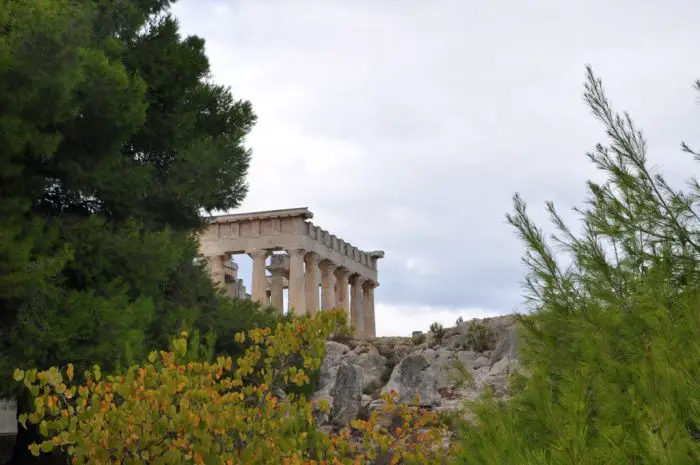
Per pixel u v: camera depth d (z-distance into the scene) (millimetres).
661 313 3422
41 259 13523
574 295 4363
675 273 4008
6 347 13586
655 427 2762
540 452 3203
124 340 14203
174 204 19906
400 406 10445
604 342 3770
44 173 16672
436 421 10016
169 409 7133
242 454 7207
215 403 7129
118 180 17391
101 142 16797
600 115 4496
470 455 4098
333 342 27984
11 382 12969
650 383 2934
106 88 15711
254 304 22406
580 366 3826
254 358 8500
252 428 7629
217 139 21109
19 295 13016
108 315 14305
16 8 13859
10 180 14875
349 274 52031
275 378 8672
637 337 3631
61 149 16359
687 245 4160
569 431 3055
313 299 46156
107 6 19266
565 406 3582
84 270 15656
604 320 3871
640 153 4379
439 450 9742
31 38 13383
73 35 14930
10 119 13023
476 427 4262
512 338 23469
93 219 16062
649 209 4270
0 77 13047
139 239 17219
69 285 16172
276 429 7629
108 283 16406
